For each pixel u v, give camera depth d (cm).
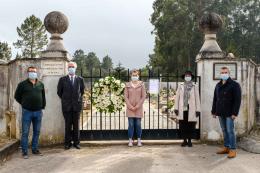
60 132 1061
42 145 1055
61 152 970
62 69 1055
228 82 888
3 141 1015
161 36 5900
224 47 6116
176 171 746
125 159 866
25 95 916
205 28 1105
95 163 829
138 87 1049
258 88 1236
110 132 1089
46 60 1054
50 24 1070
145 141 1083
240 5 6500
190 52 5772
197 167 782
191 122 1023
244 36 6412
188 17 5769
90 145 1056
